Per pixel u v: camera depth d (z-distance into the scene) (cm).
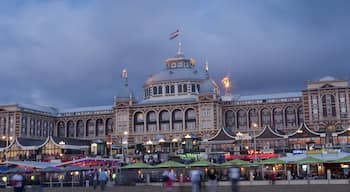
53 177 11131
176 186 8906
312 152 10656
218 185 9438
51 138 17575
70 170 10194
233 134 18338
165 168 10556
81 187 9769
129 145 18575
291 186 8588
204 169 10450
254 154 13250
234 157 13275
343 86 19588
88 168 10362
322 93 19838
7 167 11200
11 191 8394
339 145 15350
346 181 9612
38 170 10100
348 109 19400
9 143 19438
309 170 11412
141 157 14275
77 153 17475
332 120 19475
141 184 10400
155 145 17962
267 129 17300
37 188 7075
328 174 9788
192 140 16425
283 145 16775
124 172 11162
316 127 19638
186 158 13338
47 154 16975
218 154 14738
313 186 8419
